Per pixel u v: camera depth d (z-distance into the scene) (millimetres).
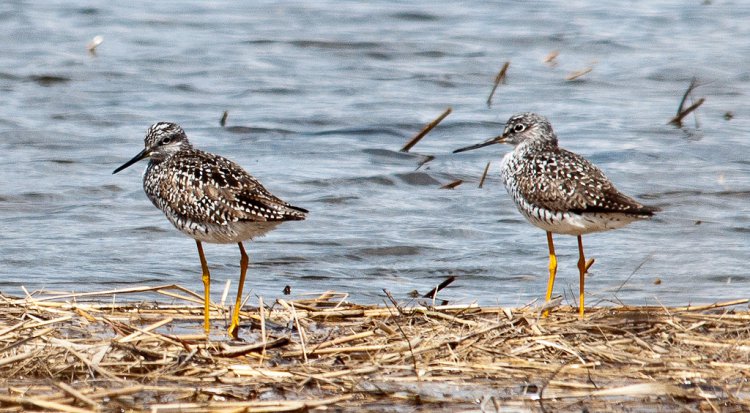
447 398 9234
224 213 11227
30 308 11180
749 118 24156
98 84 26844
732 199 18250
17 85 26500
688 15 34781
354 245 15859
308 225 16922
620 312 11250
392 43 31281
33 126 22922
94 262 14898
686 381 9508
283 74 28234
